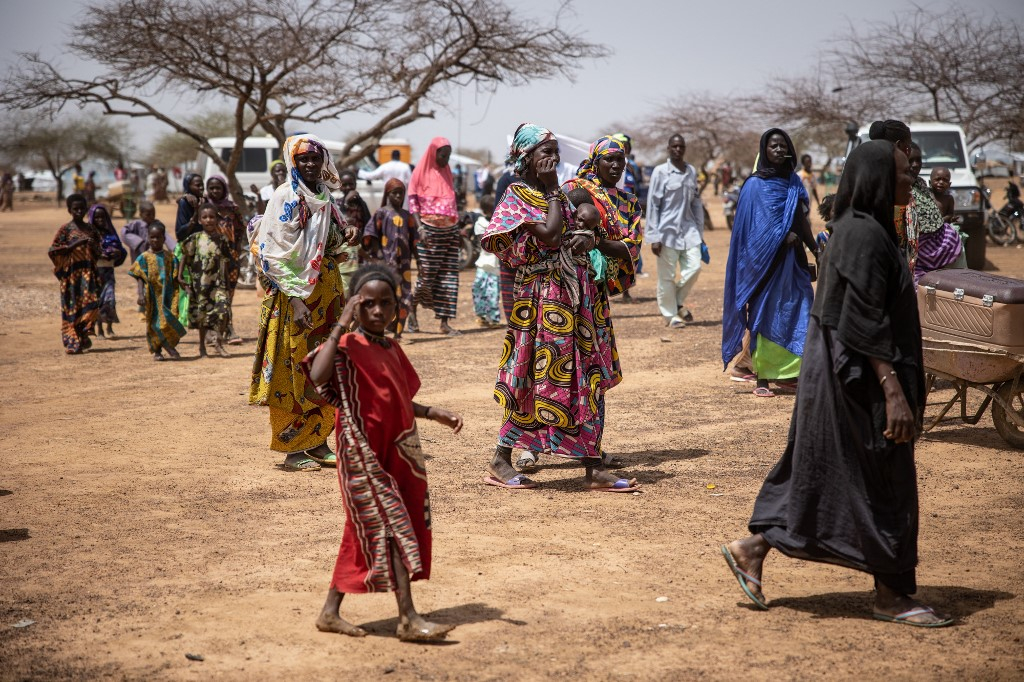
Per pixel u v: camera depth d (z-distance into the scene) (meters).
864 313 4.21
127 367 11.72
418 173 13.46
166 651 4.19
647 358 11.45
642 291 18.44
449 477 7.00
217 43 20.97
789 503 4.46
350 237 7.35
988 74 30.58
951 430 7.97
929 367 7.53
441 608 4.65
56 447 7.94
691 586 4.89
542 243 6.47
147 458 7.59
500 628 4.41
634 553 5.38
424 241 13.36
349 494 4.23
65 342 12.79
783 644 4.20
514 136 6.54
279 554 5.42
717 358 11.31
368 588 4.24
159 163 87.88
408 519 4.23
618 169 7.43
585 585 4.93
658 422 8.50
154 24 20.81
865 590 4.86
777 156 9.14
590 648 4.19
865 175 4.34
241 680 3.93
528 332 6.60
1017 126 30.20
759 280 9.18
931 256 9.11
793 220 9.22
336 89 22.00
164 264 12.11
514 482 6.74
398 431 4.29
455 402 9.38
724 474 6.93
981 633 4.28
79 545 5.60
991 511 5.98
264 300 7.17
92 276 12.87
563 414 6.54
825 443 4.37
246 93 21.17
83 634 4.37
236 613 4.61
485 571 5.13
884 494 4.33
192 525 5.96
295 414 7.19
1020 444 7.36
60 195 66.56
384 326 4.34
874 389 4.28
